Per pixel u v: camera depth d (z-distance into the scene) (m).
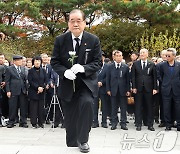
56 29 19.17
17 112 8.47
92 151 3.64
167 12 17.11
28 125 8.16
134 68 7.51
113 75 7.61
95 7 17.14
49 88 8.27
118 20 19.97
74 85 3.62
